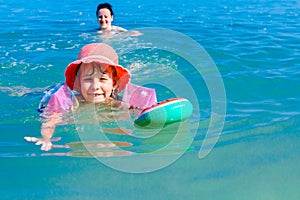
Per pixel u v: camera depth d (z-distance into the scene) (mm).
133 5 12172
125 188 2676
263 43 6988
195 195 2600
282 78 5066
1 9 11422
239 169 2895
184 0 12938
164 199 2561
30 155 3168
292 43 6969
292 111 3998
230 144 3289
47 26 9156
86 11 11367
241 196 2588
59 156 3139
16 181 2775
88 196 2596
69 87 4414
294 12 10406
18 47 7117
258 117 3859
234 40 7273
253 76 5172
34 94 4785
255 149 3186
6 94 4789
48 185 2725
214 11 10781
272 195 2600
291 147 3201
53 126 3793
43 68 5859
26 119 3998
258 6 11516
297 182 2730
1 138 3543
